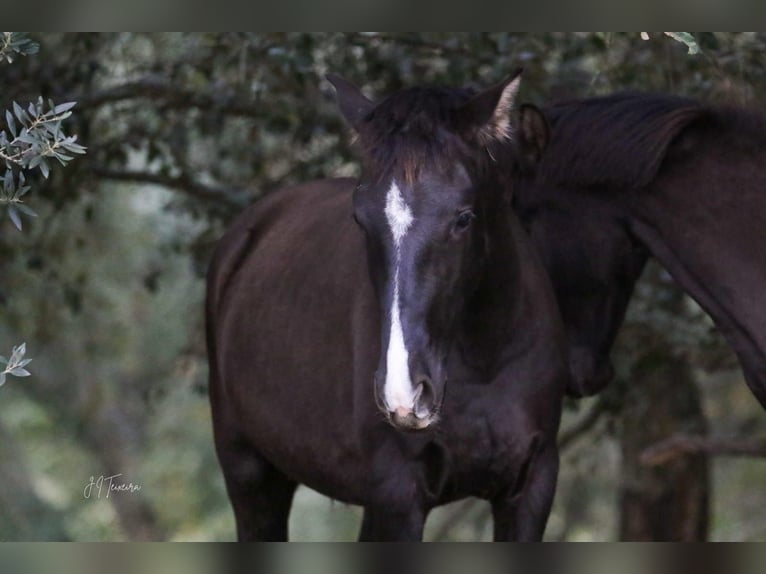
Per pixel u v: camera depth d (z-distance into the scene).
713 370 13.27
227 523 28.11
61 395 26.58
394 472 8.26
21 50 7.33
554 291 9.09
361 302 8.49
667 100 8.90
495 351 8.08
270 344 9.48
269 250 10.12
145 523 27.70
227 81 13.21
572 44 11.55
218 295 10.68
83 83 12.88
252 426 9.83
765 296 8.58
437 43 11.92
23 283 16.47
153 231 20.48
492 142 7.51
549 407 8.36
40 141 7.07
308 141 13.05
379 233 7.09
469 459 8.21
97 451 27.62
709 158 8.76
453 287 7.19
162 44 13.77
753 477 22.33
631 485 15.68
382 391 6.90
